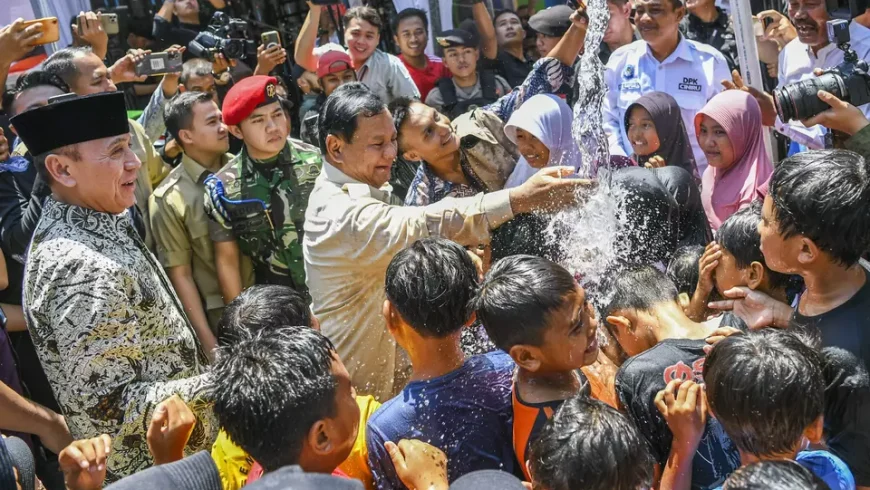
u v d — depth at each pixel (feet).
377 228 8.19
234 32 14.67
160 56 13.44
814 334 6.35
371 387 8.83
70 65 11.53
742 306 7.55
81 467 6.01
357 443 6.57
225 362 5.94
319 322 8.87
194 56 14.67
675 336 7.30
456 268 6.50
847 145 9.51
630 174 9.62
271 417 5.51
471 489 4.67
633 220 9.28
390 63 15.62
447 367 6.63
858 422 6.14
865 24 14.46
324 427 5.65
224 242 11.59
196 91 12.84
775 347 5.66
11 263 10.61
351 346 8.73
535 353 6.09
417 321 6.48
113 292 7.56
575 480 5.22
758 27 16.48
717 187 12.26
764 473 4.49
